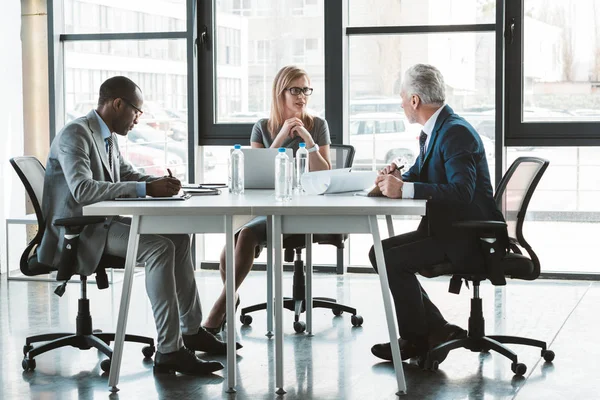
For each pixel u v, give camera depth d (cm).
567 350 391
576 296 511
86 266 357
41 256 364
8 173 598
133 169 422
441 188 346
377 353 377
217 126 609
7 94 594
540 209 580
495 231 345
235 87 608
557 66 562
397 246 362
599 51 557
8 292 536
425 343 369
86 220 351
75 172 352
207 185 433
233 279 326
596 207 571
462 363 372
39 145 623
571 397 325
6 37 591
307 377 353
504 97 569
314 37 590
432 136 363
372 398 325
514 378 349
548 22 560
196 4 601
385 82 588
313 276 587
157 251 349
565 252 579
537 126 567
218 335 412
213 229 325
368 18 584
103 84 378
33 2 613
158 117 613
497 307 482
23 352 386
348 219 323
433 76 365
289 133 453
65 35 617
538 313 466
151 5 606
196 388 338
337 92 585
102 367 361
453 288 364
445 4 572
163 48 607
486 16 566
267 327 427
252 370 363
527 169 361
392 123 590
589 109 562
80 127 364
